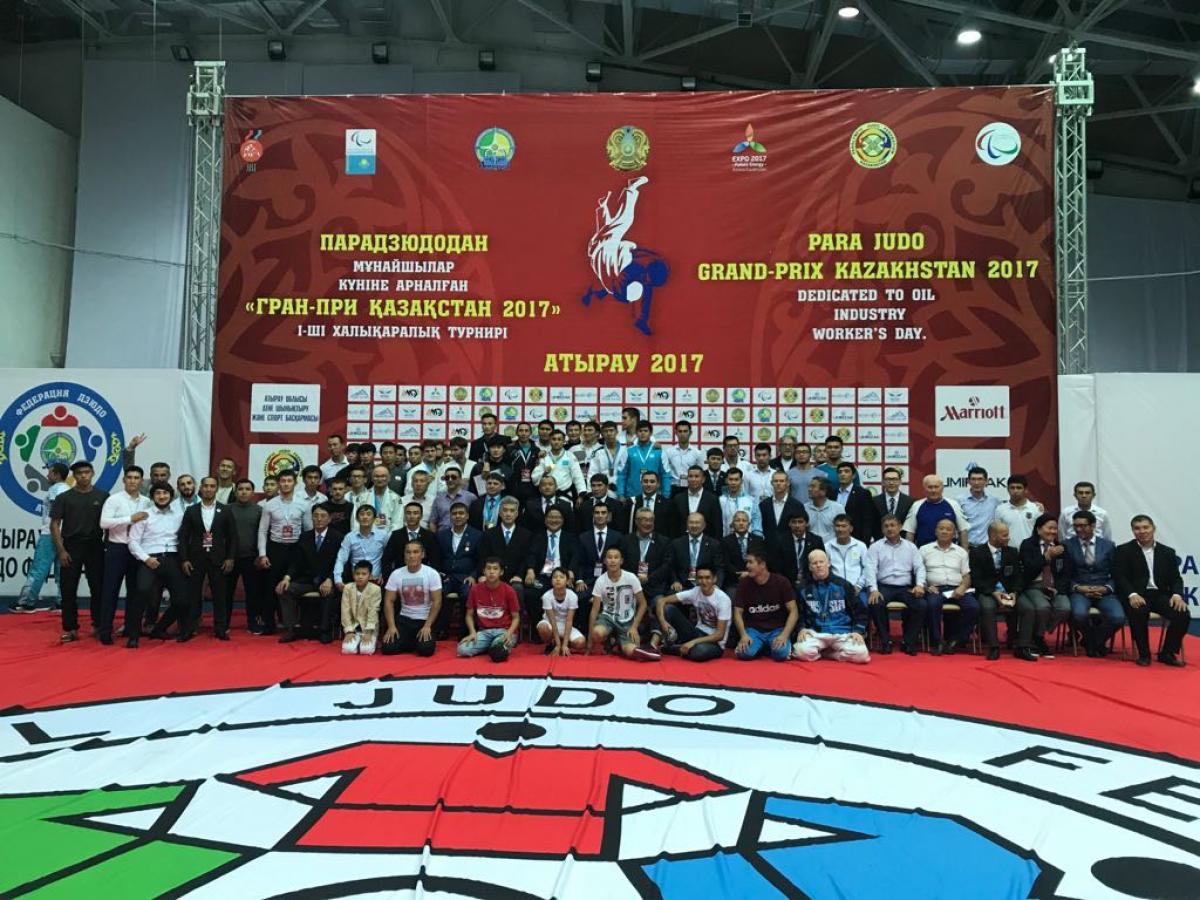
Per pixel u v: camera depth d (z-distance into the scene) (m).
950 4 12.34
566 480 8.45
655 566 7.66
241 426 9.41
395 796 3.55
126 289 14.78
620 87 15.75
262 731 4.56
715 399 9.23
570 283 9.37
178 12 14.91
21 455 9.56
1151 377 8.84
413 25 15.27
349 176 9.51
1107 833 3.23
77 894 2.63
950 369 9.05
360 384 9.39
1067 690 5.75
